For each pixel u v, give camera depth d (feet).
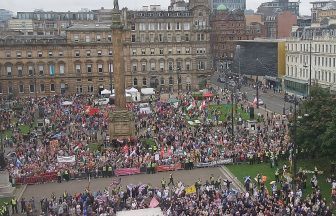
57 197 216.54
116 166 251.39
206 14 599.16
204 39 603.67
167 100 461.78
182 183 215.92
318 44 478.59
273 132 310.24
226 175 243.40
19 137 319.47
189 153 265.95
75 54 563.07
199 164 258.98
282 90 569.23
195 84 608.19
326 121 227.20
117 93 313.32
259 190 203.41
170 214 171.22
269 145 275.59
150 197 195.52
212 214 168.86
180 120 357.61
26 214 196.75
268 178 232.94
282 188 204.23
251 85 632.38
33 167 246.68
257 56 629.92
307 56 503.61
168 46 595.47
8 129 364.17
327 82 463.01
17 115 407.23
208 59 608.60
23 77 553.64
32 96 553.64
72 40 561.43
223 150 272.31
